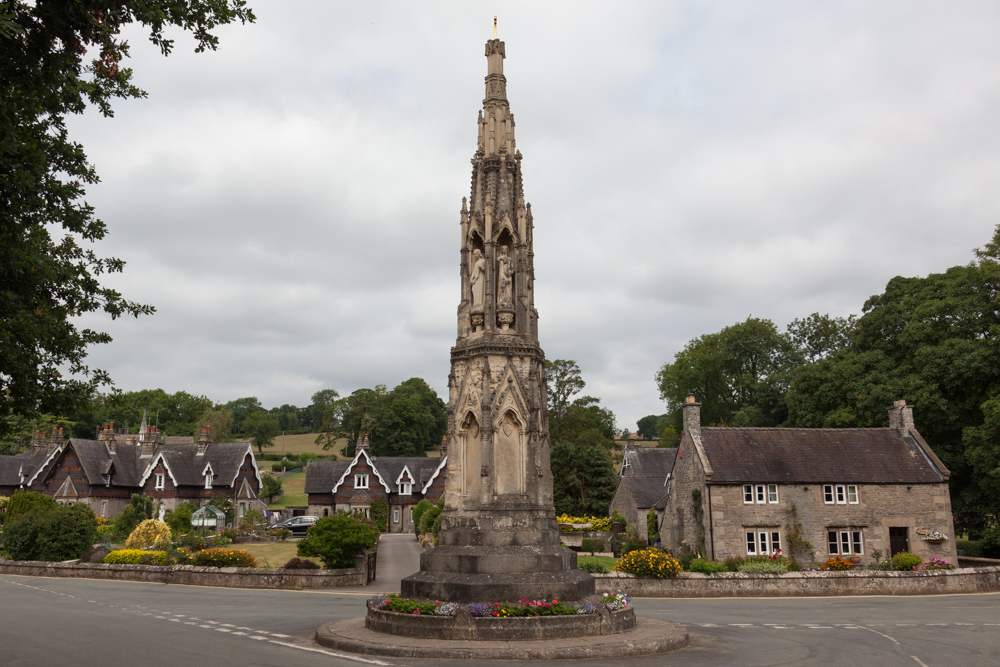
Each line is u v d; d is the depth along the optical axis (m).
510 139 23.08
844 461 47.25
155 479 78.00
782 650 18.34
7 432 15.05
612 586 33.69
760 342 85.88
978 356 47.59
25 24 12.16
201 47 15.34
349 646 17.03
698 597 33.25
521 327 21.56
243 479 82.12
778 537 45.19
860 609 28.05
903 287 57.97
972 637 20.86
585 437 93.81
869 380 54.06
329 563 35.78
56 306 16.44
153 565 37.66
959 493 50.72
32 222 14.62
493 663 15.84
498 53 23.66
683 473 49.50
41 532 42.38
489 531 19.52
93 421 136.38
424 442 132.25
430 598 19.06
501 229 21.88
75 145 16.33
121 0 13.13
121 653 16.61
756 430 49.16
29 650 17.02
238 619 23.06
